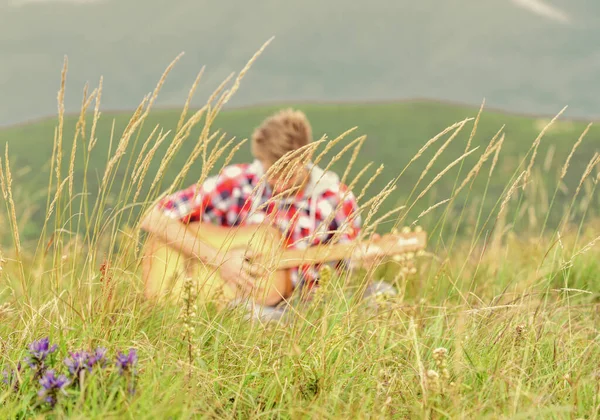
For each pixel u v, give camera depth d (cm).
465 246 397
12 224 244
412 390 225
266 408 209
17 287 294
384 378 233
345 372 236
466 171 1908
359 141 252
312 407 204
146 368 213
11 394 197
